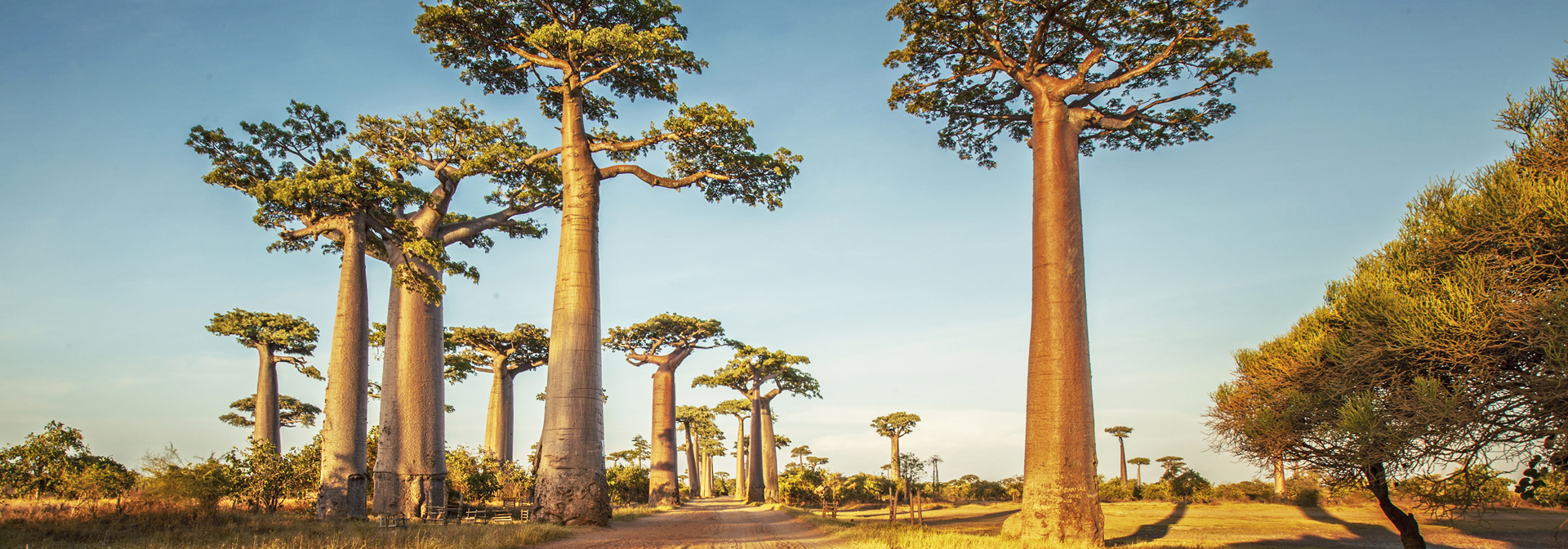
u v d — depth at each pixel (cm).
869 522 2469
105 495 1981
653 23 2614
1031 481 1716
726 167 2695
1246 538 2050
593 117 2909
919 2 2075
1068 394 1717
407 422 2570
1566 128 1130
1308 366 1386
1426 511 1201
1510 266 1095
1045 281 1814
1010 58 2088
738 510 3916
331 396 2373
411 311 2669
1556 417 1000
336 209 2453
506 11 2541
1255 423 1427
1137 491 5147
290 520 1792
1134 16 2011
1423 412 1074
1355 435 1159
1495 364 1059
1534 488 1076
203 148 2420
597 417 2338
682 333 5162
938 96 2392
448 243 2998
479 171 2873
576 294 2378
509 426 4834
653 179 2647
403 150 2867
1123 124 2016
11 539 1191
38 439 2355
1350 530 2322
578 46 2367
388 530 1625
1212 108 2250
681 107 2491
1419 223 1275
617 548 1481
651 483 5009
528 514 2536
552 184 3145
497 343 4731
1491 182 1143
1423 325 1116
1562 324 959
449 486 3092
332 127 2577
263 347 4772
